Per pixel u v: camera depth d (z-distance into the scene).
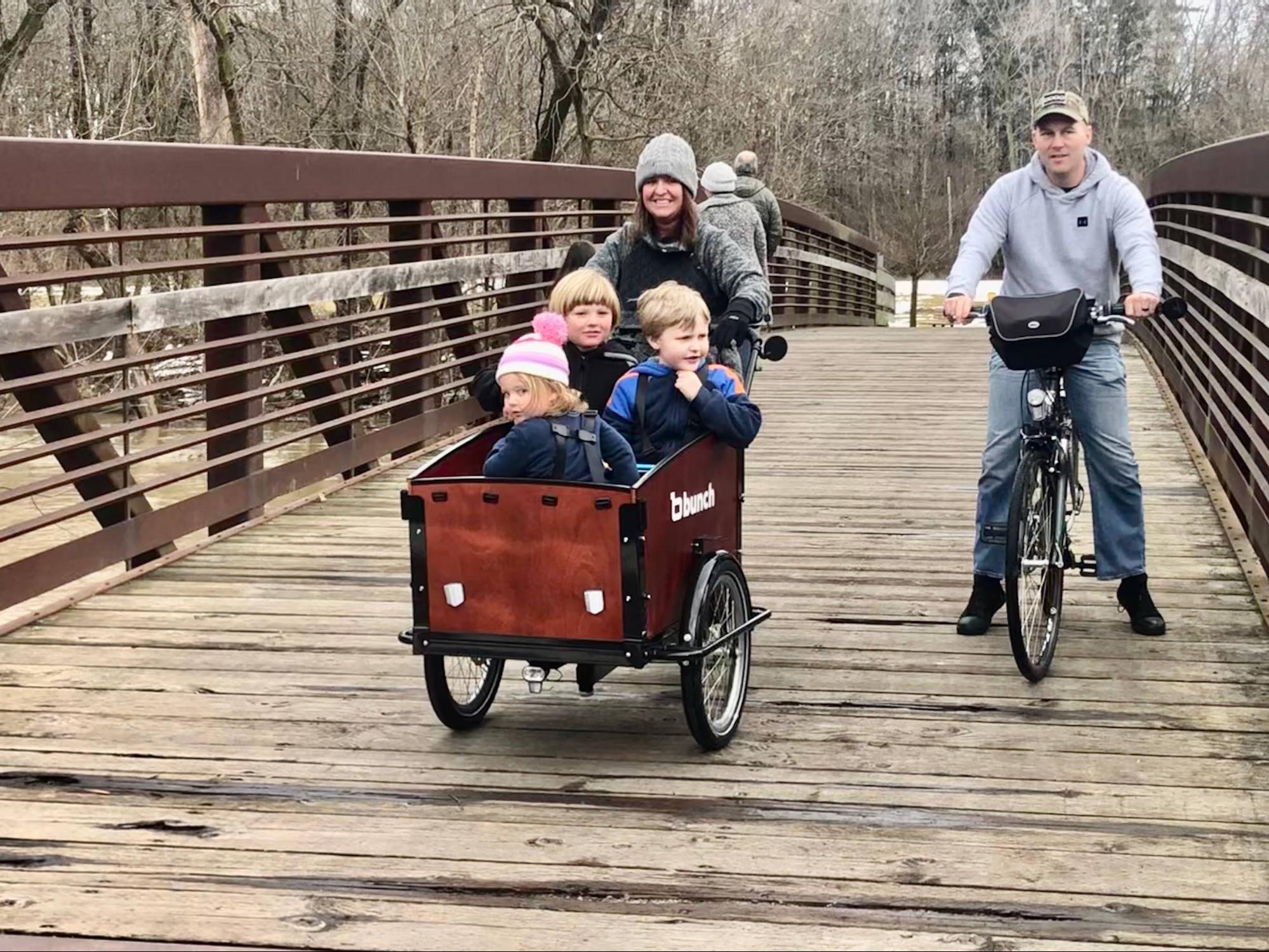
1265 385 5.28
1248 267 6.99
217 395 6.25
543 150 17.81
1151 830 3.21
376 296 11.03
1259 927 2.78
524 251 9.57
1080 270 4.43
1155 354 11.26
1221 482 6.80
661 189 4.48
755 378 11.40
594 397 4.15
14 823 3.33
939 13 52.59
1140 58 51.56
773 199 11.29
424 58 16.72
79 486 5.43
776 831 3.24
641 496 3.39
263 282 6.28
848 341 14.35
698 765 3.64
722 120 23.16
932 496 6.93
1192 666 4.33
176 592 5.34
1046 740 3.76
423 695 4.21
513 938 2.78
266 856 3.15
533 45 18.84
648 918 2.85
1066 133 4.32
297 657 4.57
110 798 3.47
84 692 4.23
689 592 3.59
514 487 3.46
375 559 5.83
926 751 3.71
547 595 3.50
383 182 7.37
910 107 48.25
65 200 4.85
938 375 11.41
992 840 3.18
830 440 8.49
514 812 3.37
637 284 4.60
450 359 10.26
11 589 4.85
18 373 5.06
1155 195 12.04
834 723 3.92
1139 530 4.58
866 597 5.20
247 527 6.38
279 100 17.80
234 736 3.88
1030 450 4.23
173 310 5.61
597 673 3.96
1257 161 5.99
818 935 2.78
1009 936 2.76
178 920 2.87
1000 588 4.74
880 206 44.41
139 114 16.09
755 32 24.47
